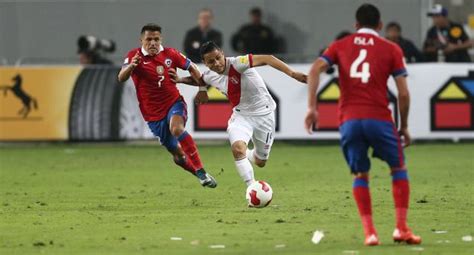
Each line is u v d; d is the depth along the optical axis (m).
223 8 70.00
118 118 64.44
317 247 28.44
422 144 64.94
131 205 38.66
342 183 45.41
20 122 64.50
